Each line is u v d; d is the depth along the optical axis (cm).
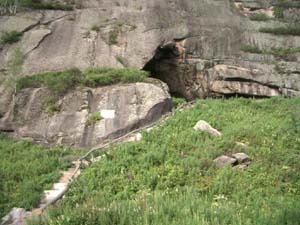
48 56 2111
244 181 1133
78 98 1788
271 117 1788
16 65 1938
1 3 2403
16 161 1398
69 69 1986
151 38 2328
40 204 1110
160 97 1808
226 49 2502
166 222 788
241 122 1673
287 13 3002
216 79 2356
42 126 1695
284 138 1479
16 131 1695
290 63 2484
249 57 2505
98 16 2453
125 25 2389
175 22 2498
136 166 1238
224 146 1375
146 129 1647
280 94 2372
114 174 1208
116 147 1427
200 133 1498
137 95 1811
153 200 923
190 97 2375
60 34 2267
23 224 977
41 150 1531
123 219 809
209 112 1792
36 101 1788
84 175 1212
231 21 2711
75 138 1639
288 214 861
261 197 1035
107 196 1068
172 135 1488
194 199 934
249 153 1338
